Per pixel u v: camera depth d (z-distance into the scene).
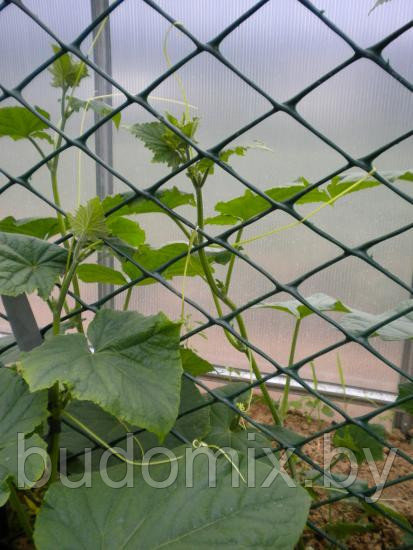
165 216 1.90
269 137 1.72
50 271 0.78
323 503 0.92
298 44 1.59
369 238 1.76
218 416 1.06
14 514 1.02
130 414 0.63
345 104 1.62
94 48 1.71
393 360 1.87
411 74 1.54
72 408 0.97
